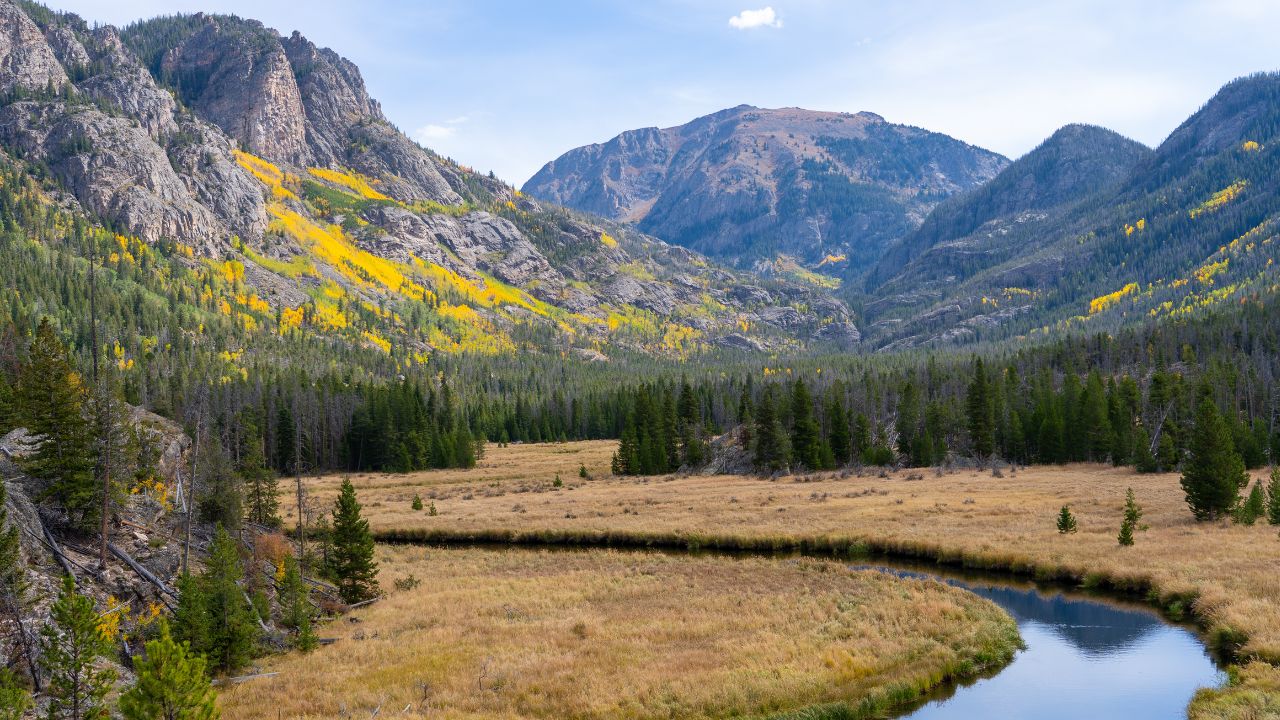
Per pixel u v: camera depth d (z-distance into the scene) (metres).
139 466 43.06
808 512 64.88
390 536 65.25
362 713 22.33
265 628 32.19
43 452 32.69
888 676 25.92
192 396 117.19
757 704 23.47
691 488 88.31
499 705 23.09
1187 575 35.91
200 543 38.78
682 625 31.92
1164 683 25.75
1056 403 104.31
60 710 19.47
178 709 16.50
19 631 22.53
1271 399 105.00
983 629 31.09
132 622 28.59
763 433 101.75
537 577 44.34
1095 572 39.59
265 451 115.62
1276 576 33.50
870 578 40.84
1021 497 66.81
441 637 31.39
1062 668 27.69
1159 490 66.56
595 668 26.30
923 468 99.00
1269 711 21.14
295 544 48.72
